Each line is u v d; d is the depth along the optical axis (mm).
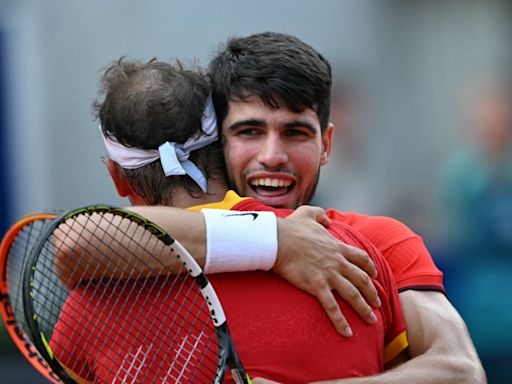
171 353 10234
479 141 28844
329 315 10344
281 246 10367
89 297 10344
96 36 27812
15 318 10992
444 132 29062
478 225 28047
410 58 28734
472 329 26438
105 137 11188
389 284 11219
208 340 10273
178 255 10016
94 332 10320
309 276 10367
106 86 11594
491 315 26547
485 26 29266
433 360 10984
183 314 10281
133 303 10297
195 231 10250
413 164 28906
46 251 10516
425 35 28812
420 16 28750
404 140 28953
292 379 10180
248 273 10438
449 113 29094
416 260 11820
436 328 11273
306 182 11883
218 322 10000
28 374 25016
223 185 11352
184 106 10992
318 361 10273
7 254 10844
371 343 10617
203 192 11156
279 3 27875
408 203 28750
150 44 27641
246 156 11617
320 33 28266
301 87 11484
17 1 28031
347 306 10523
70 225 10266
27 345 10938
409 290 11602
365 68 28578
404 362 11273
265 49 11547
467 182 28406
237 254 10242
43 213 10570
